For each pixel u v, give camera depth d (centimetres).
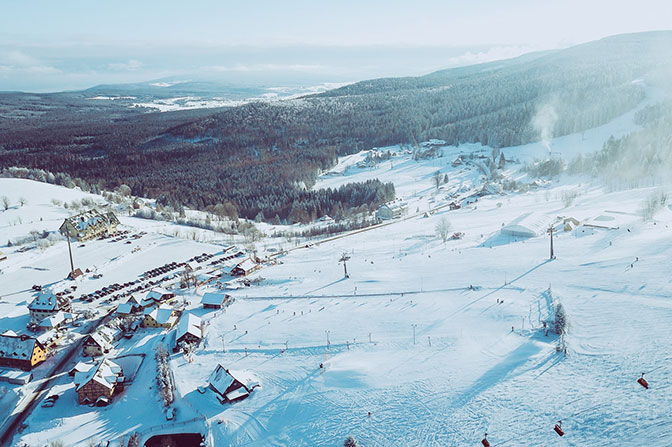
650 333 7794
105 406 8275
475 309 10225
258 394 8144
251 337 10150
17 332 11081
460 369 7950
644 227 13912
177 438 7344
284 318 10950
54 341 10588
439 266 13538
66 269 15212
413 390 7556
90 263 15712
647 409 5906
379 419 7025
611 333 8138
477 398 7050
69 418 7962
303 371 8644
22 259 15812
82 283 14175
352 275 13525
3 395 8744
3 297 13112
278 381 8431
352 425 7000
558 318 8638
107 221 18962
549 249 13650
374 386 7838
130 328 11088
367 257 15375
